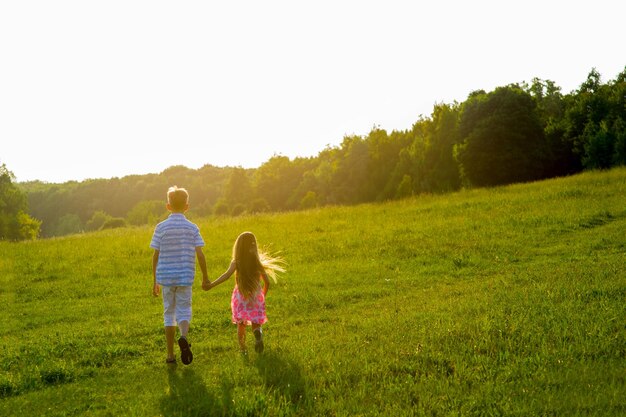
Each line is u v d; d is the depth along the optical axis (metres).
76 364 7.72
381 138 91.00
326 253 17.38
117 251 19.72
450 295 10.50
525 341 6.79
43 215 195.50
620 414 4.59
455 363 6.17
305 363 6.48
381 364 6.30
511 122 51.03
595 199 22.27
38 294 14.00
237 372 6.30
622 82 61.84
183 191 7.15
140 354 8.20
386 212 25.36
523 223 19.34
